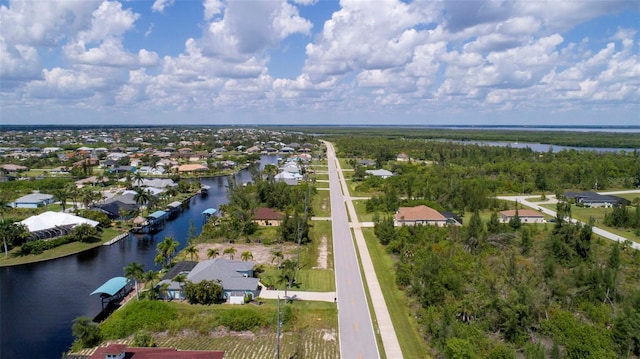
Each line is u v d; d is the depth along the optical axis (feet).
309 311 212.43
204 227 353.31
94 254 308.19
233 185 502.79
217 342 186.50
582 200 460.55
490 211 421.59
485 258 261.44
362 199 489.67
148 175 647.56
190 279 229.66
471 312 194.18
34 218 338.54
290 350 179.42
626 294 211.82
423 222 363.35
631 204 447.42
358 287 241.96
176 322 197.67
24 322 205.57
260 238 335.47
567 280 225.76
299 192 479.00
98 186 557.33
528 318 185.37
